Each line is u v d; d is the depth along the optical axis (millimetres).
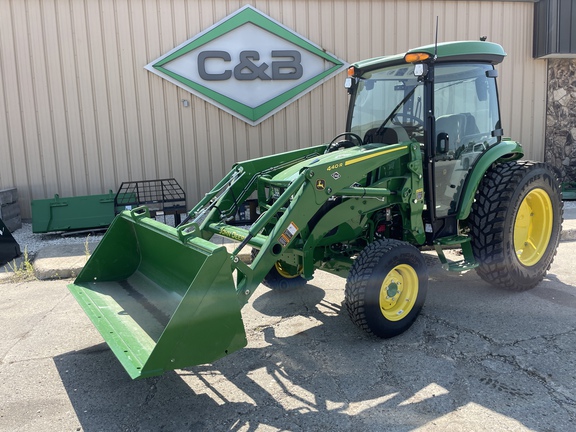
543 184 5188
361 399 3367
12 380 3756
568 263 6156
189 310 3131
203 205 4805
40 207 8086
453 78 4719
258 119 9141
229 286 3281
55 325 4730
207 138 9078
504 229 4836
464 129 4883
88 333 4539
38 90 8617
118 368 3906
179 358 3125
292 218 3883
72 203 8211
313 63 9188
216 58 8875
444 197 4801
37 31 8492
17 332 4598
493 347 3998
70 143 8797
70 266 6230
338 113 9391
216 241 7070
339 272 4625
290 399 3406
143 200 9008
